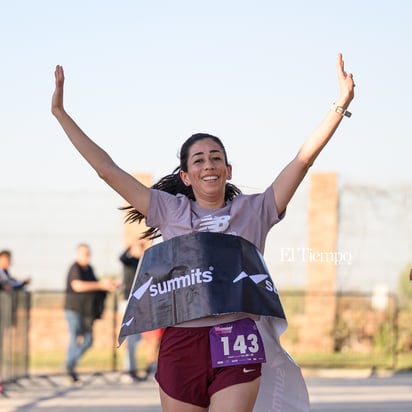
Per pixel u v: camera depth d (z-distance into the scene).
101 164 10.45
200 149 10.50
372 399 22.89
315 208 32.47
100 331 32.78
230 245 10.23
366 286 32.59
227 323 10.10
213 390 10.01
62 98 10.46
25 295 27.02
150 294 10.26
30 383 27.36
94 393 24.64
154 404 22.02
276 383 10.48
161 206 10.53
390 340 32.16
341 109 10.34
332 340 32.34
